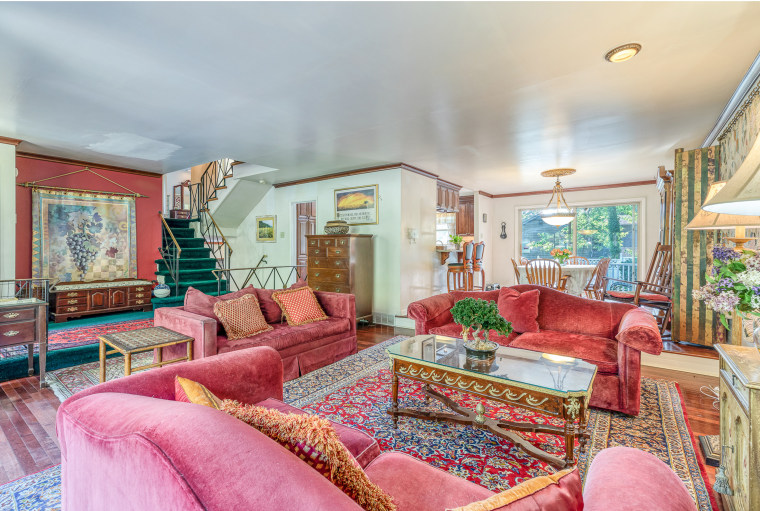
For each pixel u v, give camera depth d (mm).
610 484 893
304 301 3641
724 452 1677
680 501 842
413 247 5680
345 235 5195
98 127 3604
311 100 2980
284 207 6934
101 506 854
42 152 4609
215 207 6996
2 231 3930
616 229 7273
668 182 5281
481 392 2068
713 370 3297
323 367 3475
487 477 1871
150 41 2100
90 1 1733
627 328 2461
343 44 2150
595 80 2631
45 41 2090
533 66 2424
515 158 5020
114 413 896
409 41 2117
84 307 4777
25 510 1641
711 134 3828
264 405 1784
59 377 3225
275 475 610
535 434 2326
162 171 5785
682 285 3732
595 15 1876
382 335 4809
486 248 8336
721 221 1940
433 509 1068
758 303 1451
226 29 1987
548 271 5273
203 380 1626
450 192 7078
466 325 2352
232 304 3115
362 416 2525
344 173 5953
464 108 3172
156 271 5922
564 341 2861
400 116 3357
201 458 632
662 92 2850
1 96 2848
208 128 3666
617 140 4133
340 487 794
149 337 2676
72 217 5043
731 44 2154
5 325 2885
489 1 1761
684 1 1758
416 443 2195
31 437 2264
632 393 2455
